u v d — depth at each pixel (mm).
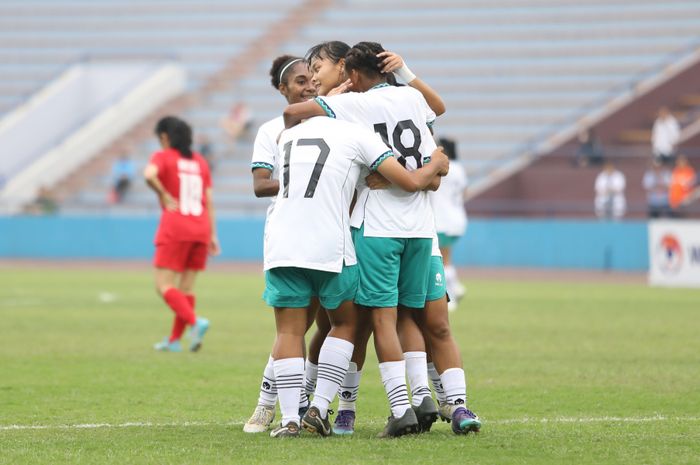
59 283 81625
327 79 25000
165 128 42062
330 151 23266
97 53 142250
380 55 24266
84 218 117312
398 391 23516
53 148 129125
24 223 119125
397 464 20547
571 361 38250
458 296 60938
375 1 143875
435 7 141000
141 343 44188
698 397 30266
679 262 81375
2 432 24344
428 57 134250
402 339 24531
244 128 127250
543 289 77438
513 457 21250
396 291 23703
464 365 37156
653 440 23219
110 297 68750
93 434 24047
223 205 117438
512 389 31781
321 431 23750
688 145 109500
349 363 24469
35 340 44906
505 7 138125
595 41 130625
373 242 23438
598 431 24469
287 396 23672
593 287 79688
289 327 23875
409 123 24078
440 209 58281
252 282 84500
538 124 122250
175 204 41469
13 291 73688
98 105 135250
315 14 144375
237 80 136250
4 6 156875
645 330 49094
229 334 47781
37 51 150125
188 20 149000
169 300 41281
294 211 23172
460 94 128375
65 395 30516
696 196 102375
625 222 99812
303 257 22922
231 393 31062
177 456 21375
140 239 115438
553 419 26484
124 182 122188
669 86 116812
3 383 32844
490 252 105250
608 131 115438
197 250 42312
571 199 108125
